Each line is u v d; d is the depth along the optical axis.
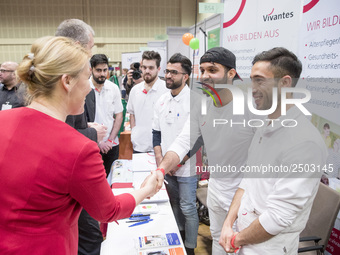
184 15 8.39
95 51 8.43
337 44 1.39
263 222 0.92
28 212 0.70
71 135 0.73
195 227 1.89
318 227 1.38
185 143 1.35
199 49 2.94
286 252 0.95
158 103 2.07
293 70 0.84
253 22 1.68
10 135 0.72
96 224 1.65
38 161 0.69
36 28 8.12
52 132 0.72
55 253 0.74
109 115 2.73
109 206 0.80
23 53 8.23
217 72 1.08
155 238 1.19
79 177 0.71
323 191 1.39
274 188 0.91
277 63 0.83
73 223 0.81
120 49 8.51
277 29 1.48
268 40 1.55
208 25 2.62
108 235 1.23
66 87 0.75
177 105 1.91
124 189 1.63
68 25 1.30
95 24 8.28
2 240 0.70
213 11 1.99
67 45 0.75
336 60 1.40
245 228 1.00
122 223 1.31
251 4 1.68
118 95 2.79
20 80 0.75
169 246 1.15
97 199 0.76
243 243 1.01
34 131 0.72
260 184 0.97
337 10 1.39
